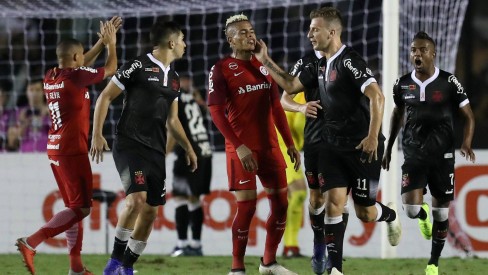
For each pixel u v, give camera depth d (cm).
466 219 3797
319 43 2541
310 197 2872
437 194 2931
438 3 4103
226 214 3909
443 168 2897
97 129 2591
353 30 4759
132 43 4756
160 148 2653
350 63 2492
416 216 2948
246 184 2736
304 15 4769
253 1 4241
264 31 4831
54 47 4788
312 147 2809
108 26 2794
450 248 3806
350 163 2552
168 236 3931
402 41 4147
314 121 2798
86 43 4766
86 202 2764
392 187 3588
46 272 3169
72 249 2819
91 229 3916
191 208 3816
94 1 4344
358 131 2539
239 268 2789
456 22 4088
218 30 4794
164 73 2639
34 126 4309
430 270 2947
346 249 3831
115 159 2639
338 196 2555
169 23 2662
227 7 4478
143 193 2602
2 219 4003
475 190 3794
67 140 2730
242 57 2742
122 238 2623
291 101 2798
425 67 2870
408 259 3631
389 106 3622
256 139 2734
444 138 2886
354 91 2514
